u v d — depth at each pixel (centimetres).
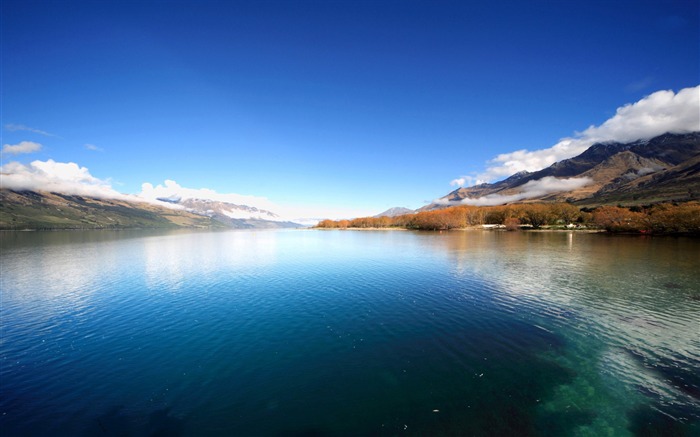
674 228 12594
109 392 1784
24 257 7862
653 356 2158
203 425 1499
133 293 4038
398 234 19000
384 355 2202
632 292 3762
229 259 7431
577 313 3033
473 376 1916
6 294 4019
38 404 1675
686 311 3064
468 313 3062
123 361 2156
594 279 4494
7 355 2259
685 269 5138
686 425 1469
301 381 1875
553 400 1669
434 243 11112
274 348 2338
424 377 1906
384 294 3816
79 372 2009
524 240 11875
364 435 1426
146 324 2877
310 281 4675
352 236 18012
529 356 2167
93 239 15800
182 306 3434
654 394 1720
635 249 8019
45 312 3250
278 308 3325
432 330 2642
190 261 7100
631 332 2572
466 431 1445
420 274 5050
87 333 2672
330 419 1536
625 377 1892
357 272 5366
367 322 2858
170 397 1731
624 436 1404
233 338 2536
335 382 1862
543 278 4600
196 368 2047
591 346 2314
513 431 1443
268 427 1483
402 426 1481
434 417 1541
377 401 1673
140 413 1597
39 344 2452
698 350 2239
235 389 1802
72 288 4347
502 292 3834
